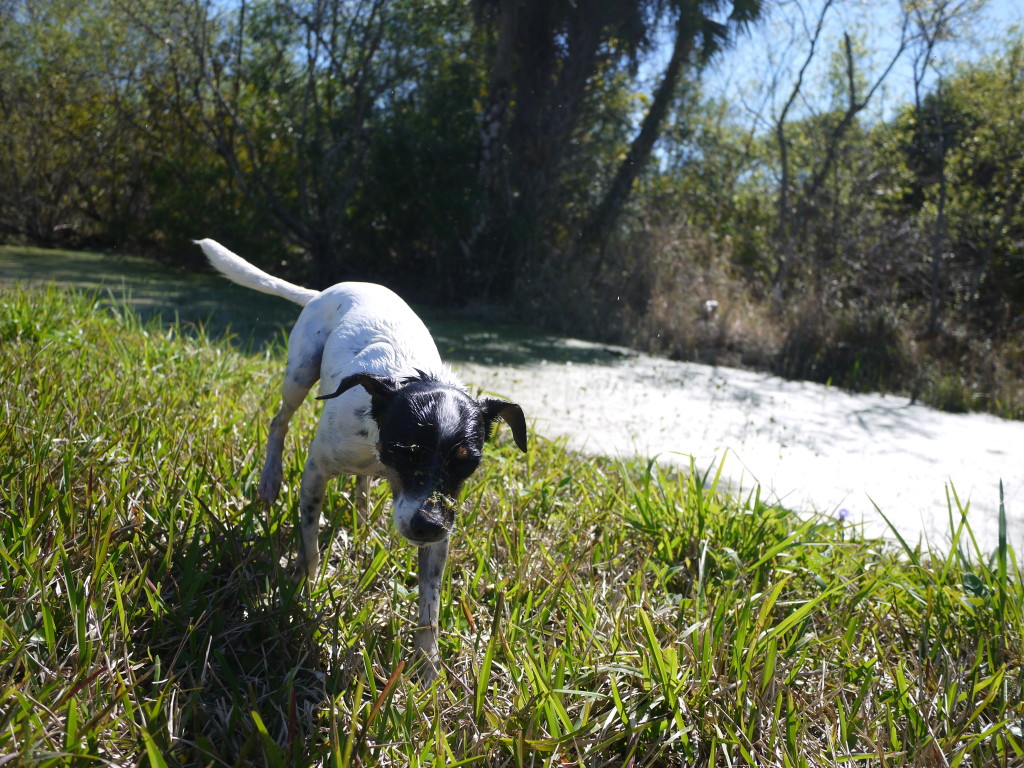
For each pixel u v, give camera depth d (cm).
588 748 68
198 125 460
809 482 176
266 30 394
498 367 262
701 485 114
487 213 400
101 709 63
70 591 70
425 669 78
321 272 426
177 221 446
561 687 72
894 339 321
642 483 128
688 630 80
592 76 421
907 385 301
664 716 72
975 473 193
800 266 388
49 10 496
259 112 443
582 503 121
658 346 334
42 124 508
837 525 127
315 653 79
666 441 195
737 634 79
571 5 393
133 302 293
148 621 76
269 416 131
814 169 401
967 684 83
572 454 158
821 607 98
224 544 88
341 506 103
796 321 331
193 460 103
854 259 384
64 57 495
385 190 410
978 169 395
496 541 104
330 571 95
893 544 141
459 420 77
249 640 80
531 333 347
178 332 181
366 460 86
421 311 380
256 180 432
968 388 288
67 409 108
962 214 373
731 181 523
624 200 432
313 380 103
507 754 67
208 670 73
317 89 424
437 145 393
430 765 63
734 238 471
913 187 447
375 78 401
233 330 258
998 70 383
